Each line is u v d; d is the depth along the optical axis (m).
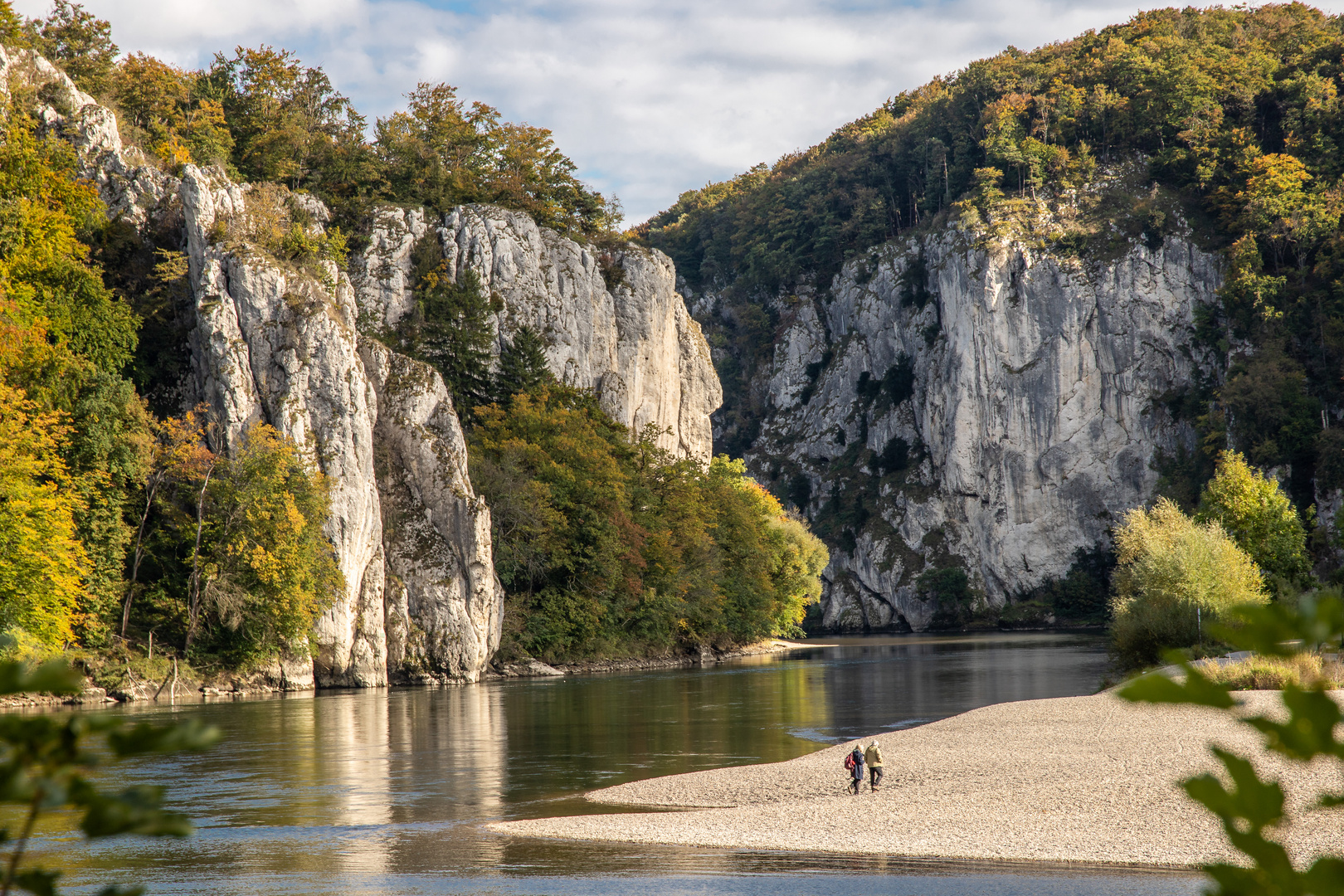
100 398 65.19
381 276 114.12
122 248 81.06
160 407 78.12
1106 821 25.50
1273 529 80.50
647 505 108.50
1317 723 2.35
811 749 41.19
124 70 109.50
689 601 109.88
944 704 57.22
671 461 127.12
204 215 80.81
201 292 78.56
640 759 39.22
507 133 146.00
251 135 121.38
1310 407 150.00
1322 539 110.12
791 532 141.50
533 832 26.66
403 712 57.25
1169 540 75.75
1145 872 21.41
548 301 124.31
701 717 53.34
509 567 92.06
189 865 23.31
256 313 79.12
